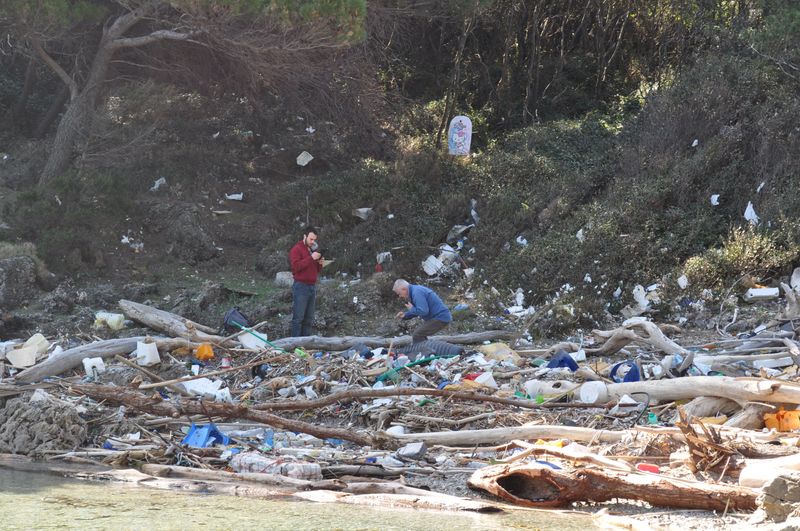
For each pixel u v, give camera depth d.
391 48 90.19
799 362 33.25
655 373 32.16
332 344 41.56
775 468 18.22
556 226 61.41
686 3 89.50
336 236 63.75
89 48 70.56
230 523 16.56
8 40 72.56
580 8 97.25
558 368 33.53
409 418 28.34
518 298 53.16
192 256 61.28
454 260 60.00
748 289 50.47
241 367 34.06
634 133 71.56
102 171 66.00
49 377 34.50
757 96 66.75
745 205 58.38
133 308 45.03
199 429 26.64
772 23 66.94
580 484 18.78
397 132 81.31
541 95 94.88
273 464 22.75
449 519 17.31
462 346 41.00
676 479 18.70
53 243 55.31
